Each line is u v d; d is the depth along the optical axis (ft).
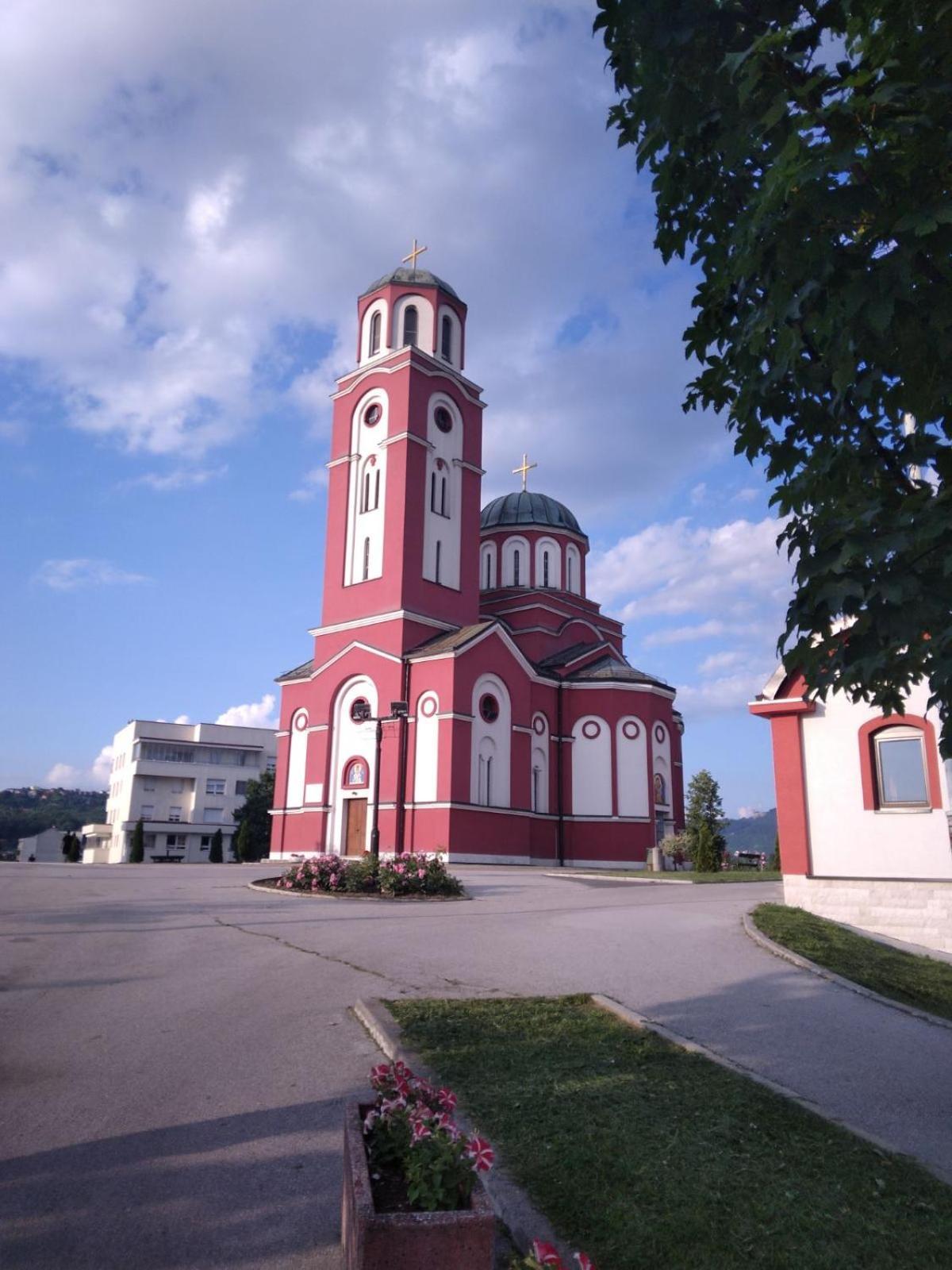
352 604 127.13
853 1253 15.47
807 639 18.78
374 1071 16.46
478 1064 24.08
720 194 20.79
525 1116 20.51
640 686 138.92
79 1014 29.89
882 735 55.88
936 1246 15.85
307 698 132.98
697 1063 24.86
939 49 16.22
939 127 15.93
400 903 64.49
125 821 268.41
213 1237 15.90
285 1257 15.33
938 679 16.14
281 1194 17.46
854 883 55.11
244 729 288.30
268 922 51.34
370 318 138.51
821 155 16.49
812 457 19.13
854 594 16.84
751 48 16.60
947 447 18.51
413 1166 13.78
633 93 20.83
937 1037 30.22
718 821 157.07
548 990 33.60
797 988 35.35
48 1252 15.30
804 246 17.16
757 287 20.01
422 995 32.48
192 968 37.58
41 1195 17.21
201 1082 23.36
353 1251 13.34
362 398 133.28
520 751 124.47
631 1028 28.12
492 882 85.35
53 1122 20.67
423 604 123.95
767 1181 17.79
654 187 21.02
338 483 133.18
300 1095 22.50
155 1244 15.65
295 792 130.52
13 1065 24.50
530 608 150.71
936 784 53.78
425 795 114.52
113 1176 18.04
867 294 15.89
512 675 125.18
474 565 133.69
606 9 19.35
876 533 17.02
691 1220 16.17
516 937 45.65
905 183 16.12
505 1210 16.61
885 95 15.79
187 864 114.83
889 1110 23.25
